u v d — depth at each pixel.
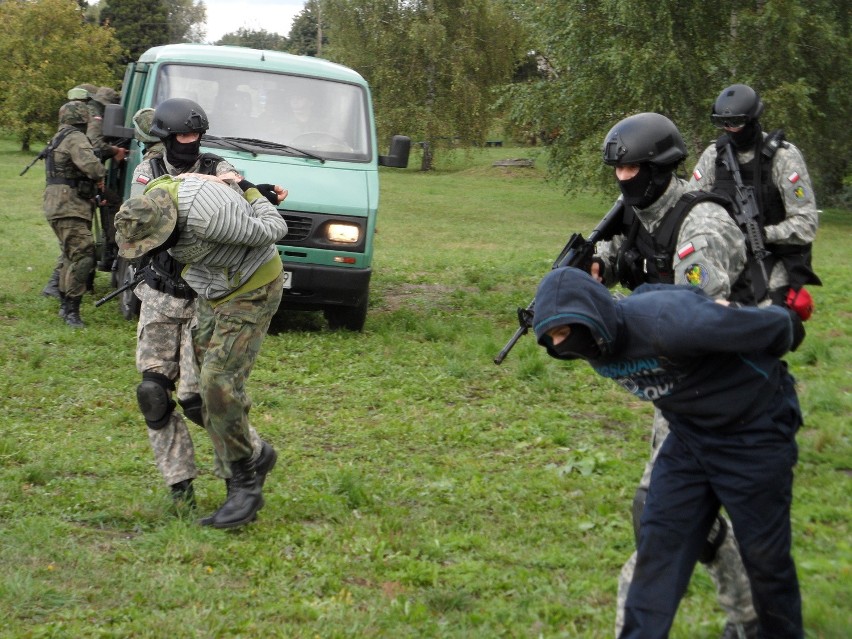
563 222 28.59
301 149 10.02
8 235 17.84
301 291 9.76
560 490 5.61
